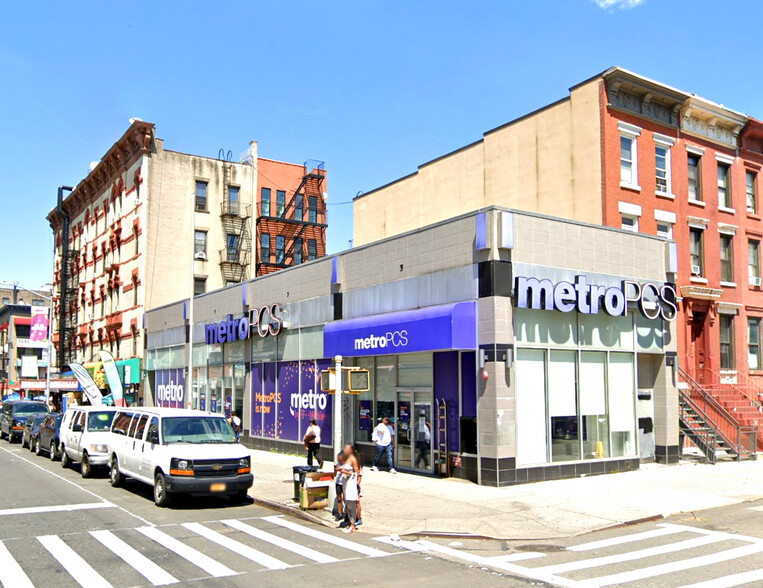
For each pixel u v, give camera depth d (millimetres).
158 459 15297
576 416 19031
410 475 19219
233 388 30500
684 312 25984
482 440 17391
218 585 8930
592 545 11430
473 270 17984
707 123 27953
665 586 8867
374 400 21969
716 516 13734
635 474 19141
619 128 24594
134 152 45000
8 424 33938
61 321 57312
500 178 28281
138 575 9422
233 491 15094
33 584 8977
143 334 41844
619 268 20297
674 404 21375
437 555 10773
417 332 18500
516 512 13914
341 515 13383
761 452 23609
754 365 28875
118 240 47500
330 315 23766
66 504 15422
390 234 34438
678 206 26312
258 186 48000
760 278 29391
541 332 18344
